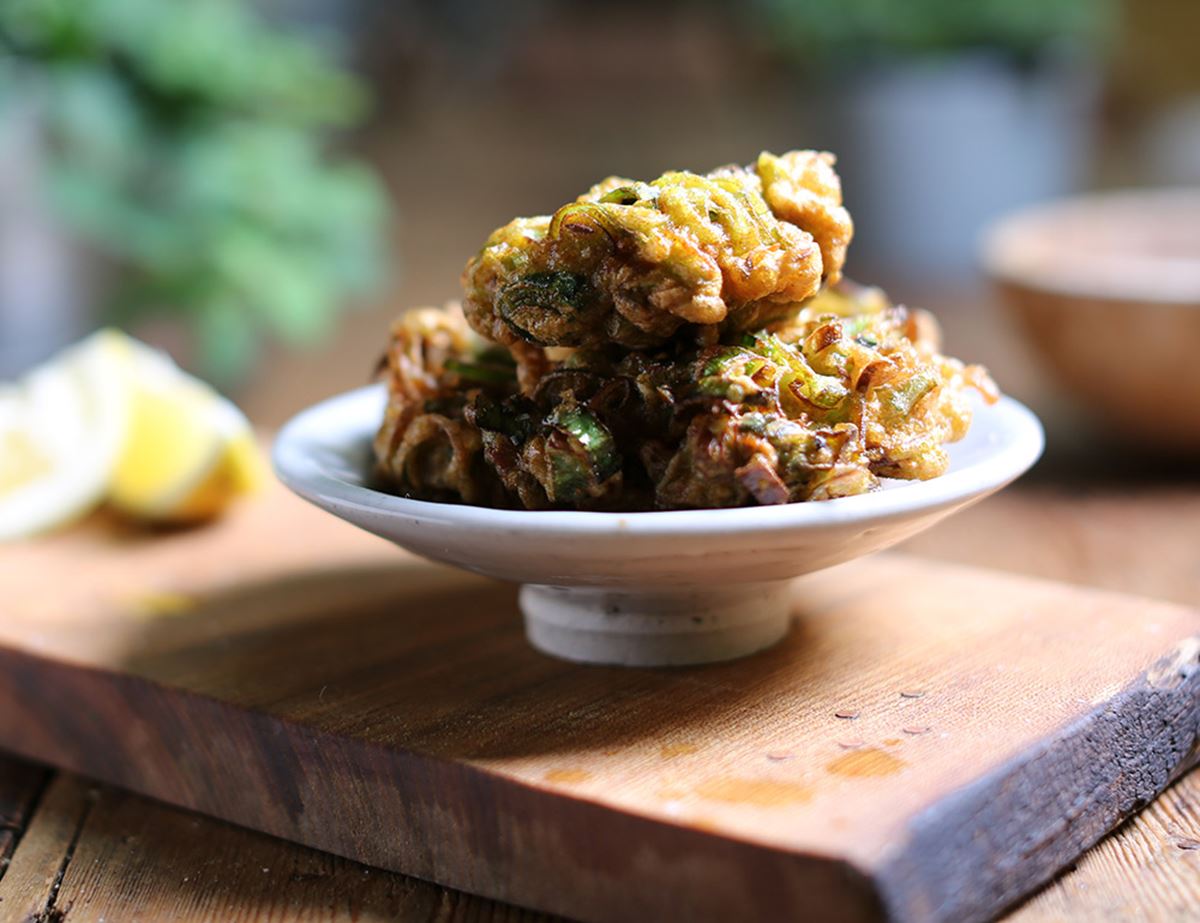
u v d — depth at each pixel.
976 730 0.36
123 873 0.38
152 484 0.52
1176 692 0.39
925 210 0.98
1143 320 0.58
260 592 0.46
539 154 1.44
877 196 0.98
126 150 0.77
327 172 0.93
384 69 1.55
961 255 0.99
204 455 0.51
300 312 0.81
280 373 0.88
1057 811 0.35
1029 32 0.96
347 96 0.91
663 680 0.39
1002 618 0.42
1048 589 0.44
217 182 0.79
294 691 0.39
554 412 0.37
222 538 0.51
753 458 0.35
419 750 0.36
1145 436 0.61
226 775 0.39
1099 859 0.36
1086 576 0.53
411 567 0.48
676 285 0.36
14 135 0.72
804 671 0.39
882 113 0.96
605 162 1.36
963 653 0.40
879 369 0.37
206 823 0.40
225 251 0.79
